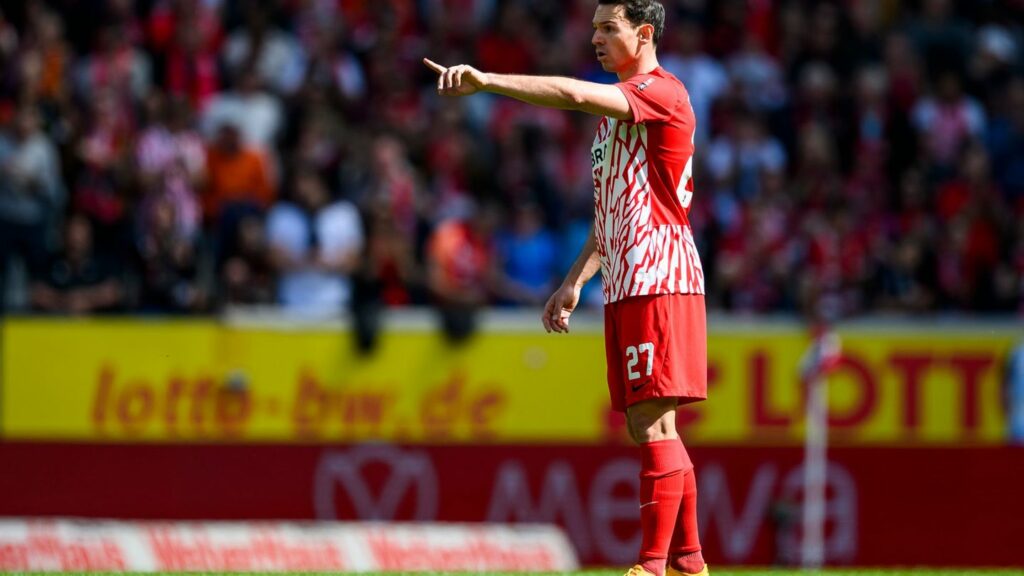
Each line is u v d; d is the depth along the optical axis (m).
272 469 38.66
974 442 40.41
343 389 39.50
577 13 54.41
